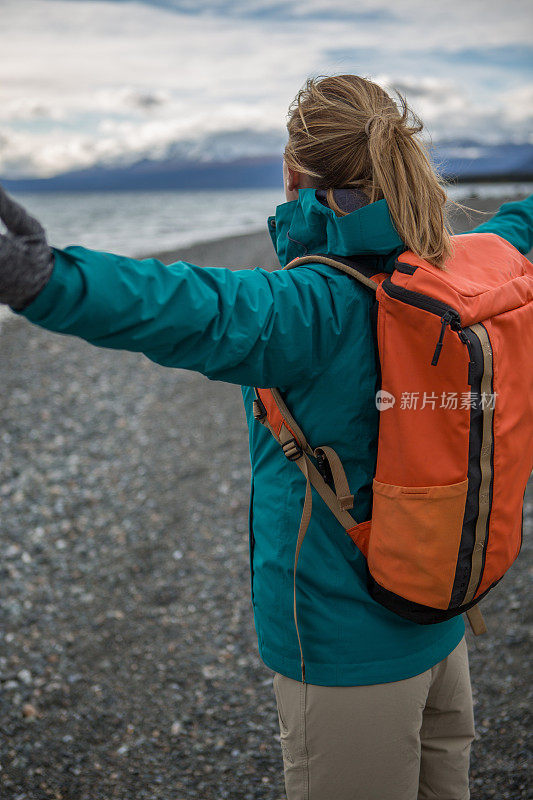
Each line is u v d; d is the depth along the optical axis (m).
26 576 4.44
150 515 5.37
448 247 1.26
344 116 1.27
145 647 3.66
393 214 1.20
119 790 2.62
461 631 1.50
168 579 4.40
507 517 1.27
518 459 1.26
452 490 1.17
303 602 1.32
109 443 7.19
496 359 1.17
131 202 169.12
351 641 1.31
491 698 2.98
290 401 1.26
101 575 4.48
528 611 3.59
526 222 1.77
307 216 1.28
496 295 1.23
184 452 6.75
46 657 3.55
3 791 2.58
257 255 27.17
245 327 1.05
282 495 1.34
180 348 1.02
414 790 1.39
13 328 13.46
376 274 1.23
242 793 2.59
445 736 1.56
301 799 1.38
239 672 3.41
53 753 2.83
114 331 0.94
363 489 1.30
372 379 1.22
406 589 1.23
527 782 2.45
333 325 1.16
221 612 3.97
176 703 3.19
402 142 1.22
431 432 1.17
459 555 1.22
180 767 2.76
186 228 50.22
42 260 0.86
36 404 8.70
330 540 1.32
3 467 6.48
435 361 1.12
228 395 8.71
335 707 1.31
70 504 5.62
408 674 1.33
